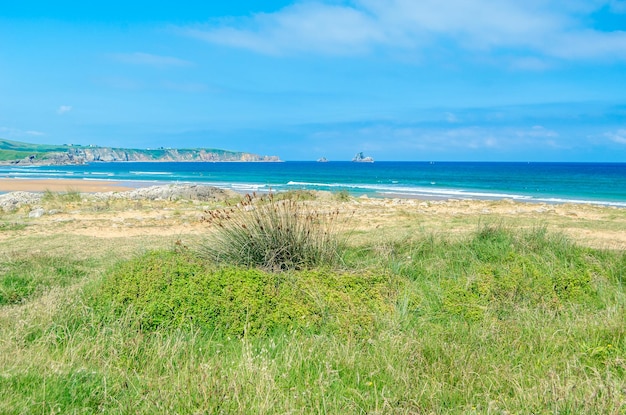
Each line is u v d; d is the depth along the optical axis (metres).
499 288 6.13
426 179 66.81
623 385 3.56
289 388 3.71
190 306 5.21
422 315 5.54
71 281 7.30
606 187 48.25
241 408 3.31
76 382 3.71
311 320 5.18
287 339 4.79
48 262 8.33
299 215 8.14
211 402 3.41
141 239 11.12
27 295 6.61
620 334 4.61
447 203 20.33
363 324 5.07
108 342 4.58
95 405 3.53
